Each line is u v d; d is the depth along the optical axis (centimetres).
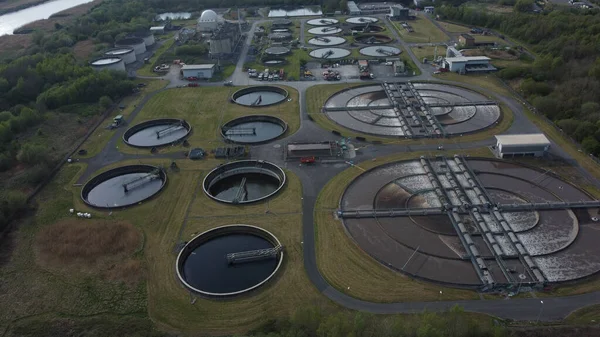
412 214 8019
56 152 10612
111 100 13312
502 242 7300
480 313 5969
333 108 12375
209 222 7988
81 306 6328
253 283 6800
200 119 12081
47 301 6438
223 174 9600
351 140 10644
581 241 7288
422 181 9012
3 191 9069
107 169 9831
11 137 11094
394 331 5241
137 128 11869
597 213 7894
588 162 9375
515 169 9281
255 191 9394
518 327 5675
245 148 10356
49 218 8262
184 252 7300
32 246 7562
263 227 7800
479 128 10938
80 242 7550
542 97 11681
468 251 7094
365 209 8206
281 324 5791
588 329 5562
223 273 7025
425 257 7044
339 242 7400
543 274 6638
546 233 7494
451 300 6209
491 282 6431
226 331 5853
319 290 6444
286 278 6675
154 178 9525
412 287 6456
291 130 11219
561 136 10375
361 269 6819
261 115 12069
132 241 7525
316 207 8306
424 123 11375
